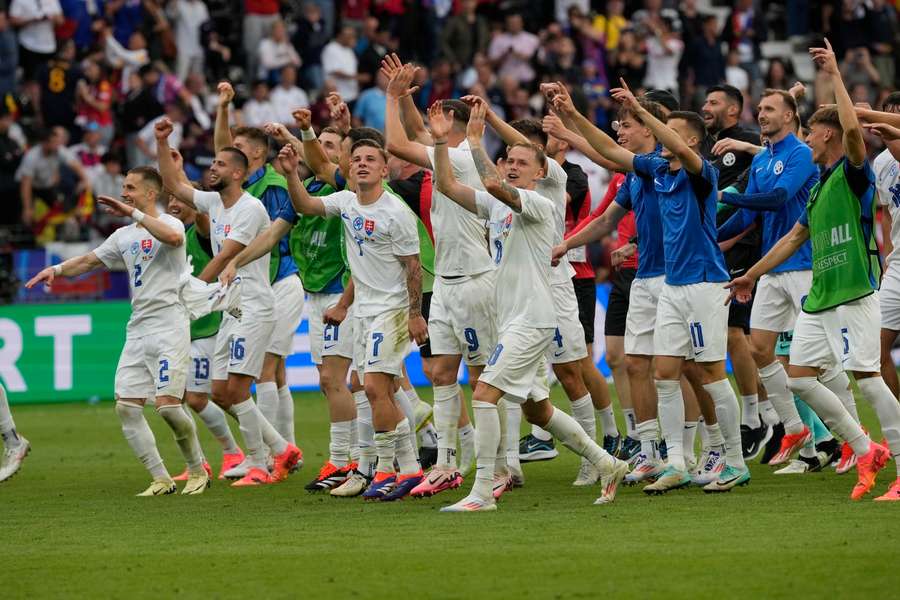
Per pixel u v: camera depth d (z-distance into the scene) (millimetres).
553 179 30375
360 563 21312
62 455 39406
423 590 19297
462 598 18781
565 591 19016
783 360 33781
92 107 65750
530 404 26562
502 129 29516
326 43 71250
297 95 68188
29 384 54625
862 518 24406
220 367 32812
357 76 70875
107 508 28594
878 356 27062
